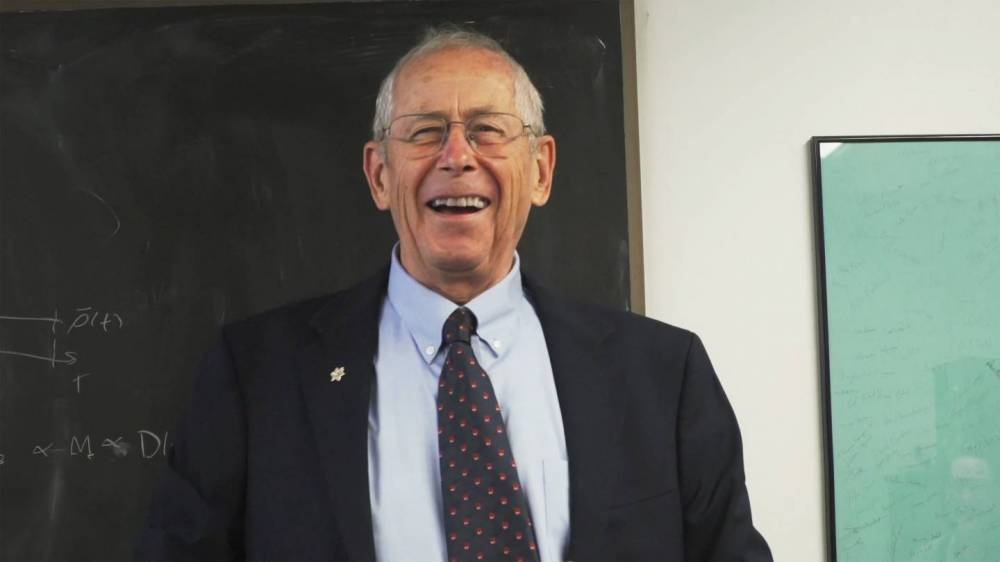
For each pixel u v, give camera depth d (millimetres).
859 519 1816
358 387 1429
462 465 1391
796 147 1871
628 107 1825
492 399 1433
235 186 1819
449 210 1463
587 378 1479
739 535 1443
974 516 1818
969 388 1831
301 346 1489
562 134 1825
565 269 1811
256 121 1827
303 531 1366
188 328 1800
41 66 1832
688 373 1520
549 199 1819
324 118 1829
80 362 1793
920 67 1892
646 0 1885
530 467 1425
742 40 1883
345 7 1843
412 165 1458
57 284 1802
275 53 1836
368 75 1836
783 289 1854
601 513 1390
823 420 1830
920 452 1825
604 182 1818
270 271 1811
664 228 1851
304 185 1820
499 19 1843
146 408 1790
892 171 1850
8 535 1771
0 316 1796
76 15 1840
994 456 1826
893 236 1842
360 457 1381
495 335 1502
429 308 1488
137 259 1807
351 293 1566
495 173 1453
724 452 1486
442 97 1459
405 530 1376
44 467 1780
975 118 1889
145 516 1775
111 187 1813
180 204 1814
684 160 1862
